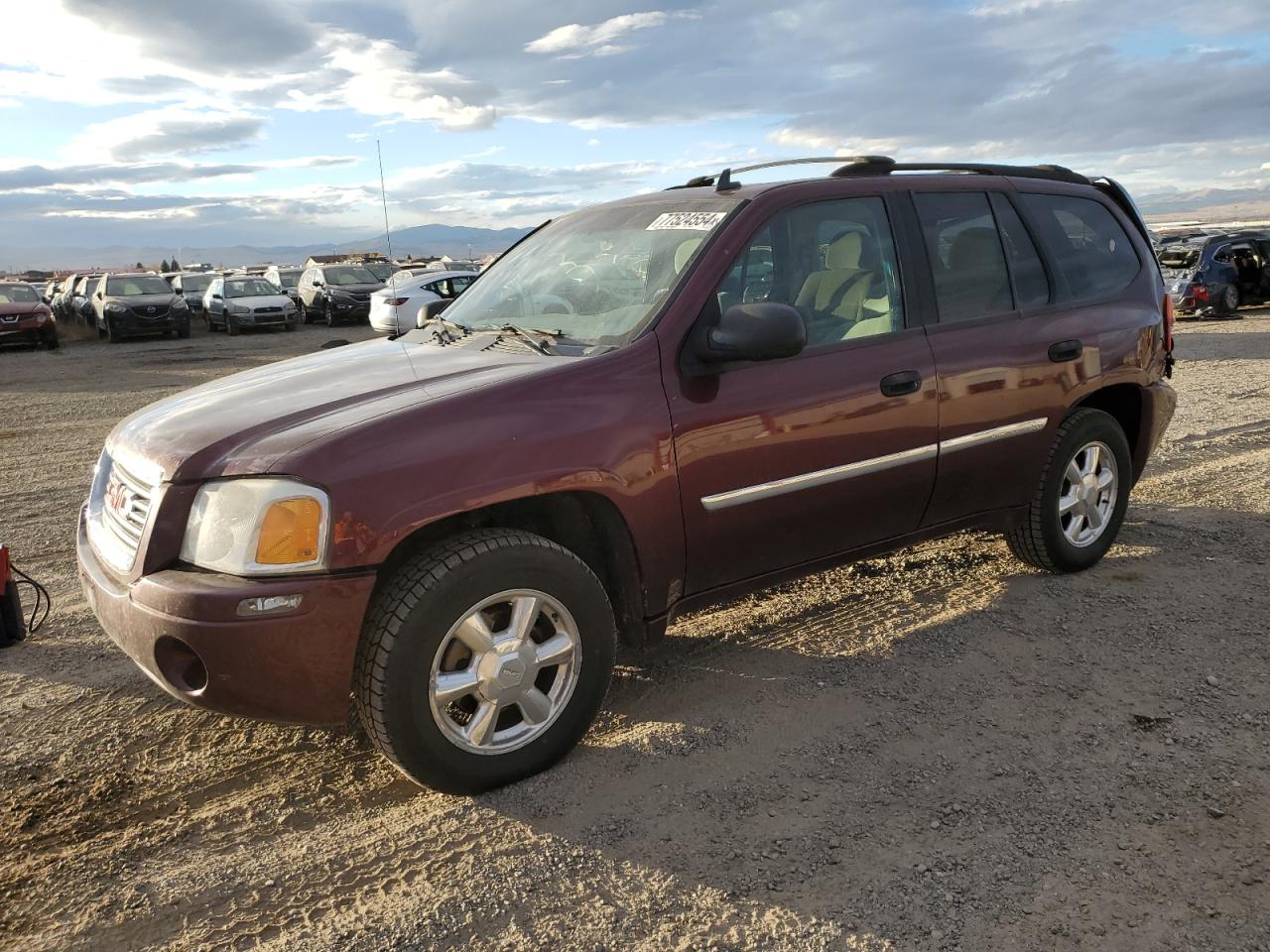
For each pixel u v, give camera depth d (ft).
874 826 8.86
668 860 8.46
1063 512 14.56
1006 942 7.36
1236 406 29.30
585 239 12.71
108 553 9.72
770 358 10.03
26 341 71.67
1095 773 9.62
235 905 8.05
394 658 8.73
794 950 7.36
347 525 8.50
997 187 13.93
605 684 10.18
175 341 80.43
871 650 12.68
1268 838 8.51
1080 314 14.26
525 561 9.32
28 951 7.57
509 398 9.50
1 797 9.78
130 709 11.70
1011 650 12.51
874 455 11.77
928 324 12.53
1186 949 7.22
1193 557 15.72
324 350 13.46
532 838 8.84
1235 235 62.13
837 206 12.14
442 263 94.02
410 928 7.71
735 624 13.73
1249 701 11.00
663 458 10.14
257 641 8.39
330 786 9.89
